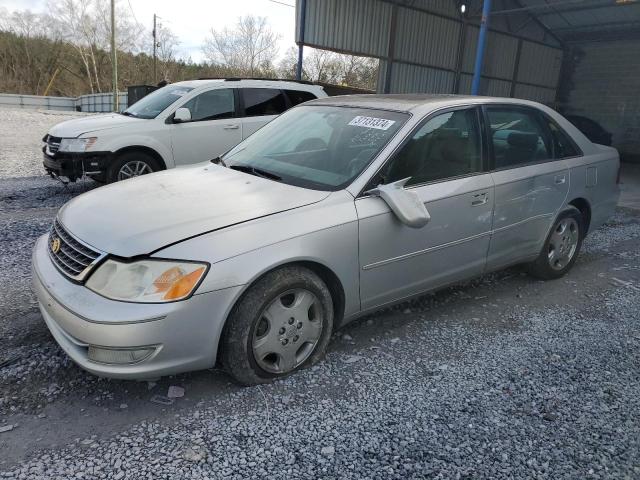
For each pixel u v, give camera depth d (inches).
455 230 144.3
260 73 1841.8
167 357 100.6
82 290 102.1
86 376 115.4
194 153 300.2
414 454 96.5
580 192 185.3
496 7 714.8
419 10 654.5
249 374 111.7
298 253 111.7
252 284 107.9
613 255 230.7
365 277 127.3
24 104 1424.7
